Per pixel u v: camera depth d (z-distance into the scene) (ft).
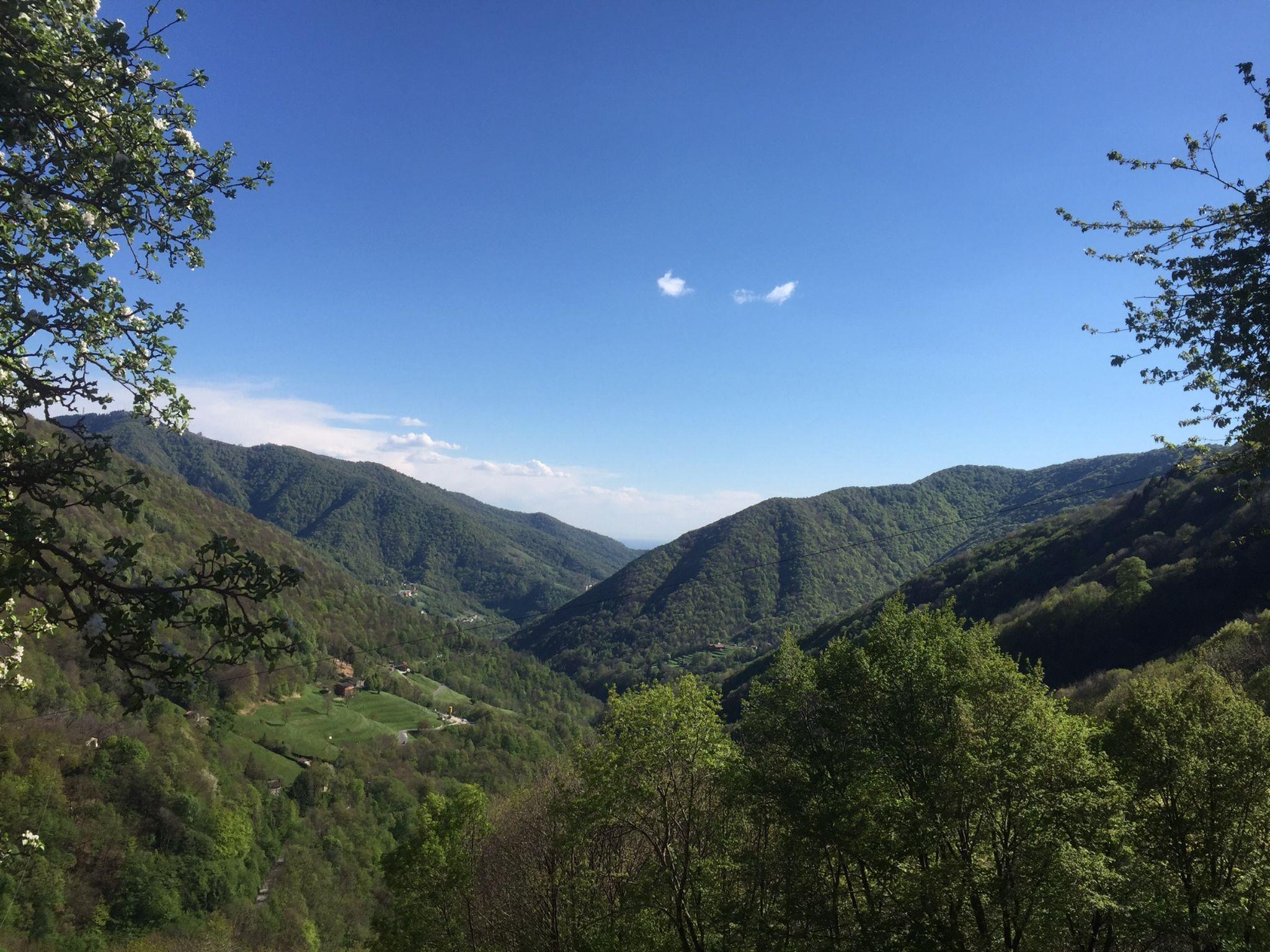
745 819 71.92
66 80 15.74
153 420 20.08
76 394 17.76
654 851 67.82
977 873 49.19
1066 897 44.09
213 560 16.29
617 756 64.08
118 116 17.29
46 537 14.82
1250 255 22.94
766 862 59.82
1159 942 48.60
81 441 16.83
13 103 14.37
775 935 57.06
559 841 69.21
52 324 16.96
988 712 50.70
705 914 63.87
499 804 130.21
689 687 65.92
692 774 64.49
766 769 59.67
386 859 84.99
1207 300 24.27
